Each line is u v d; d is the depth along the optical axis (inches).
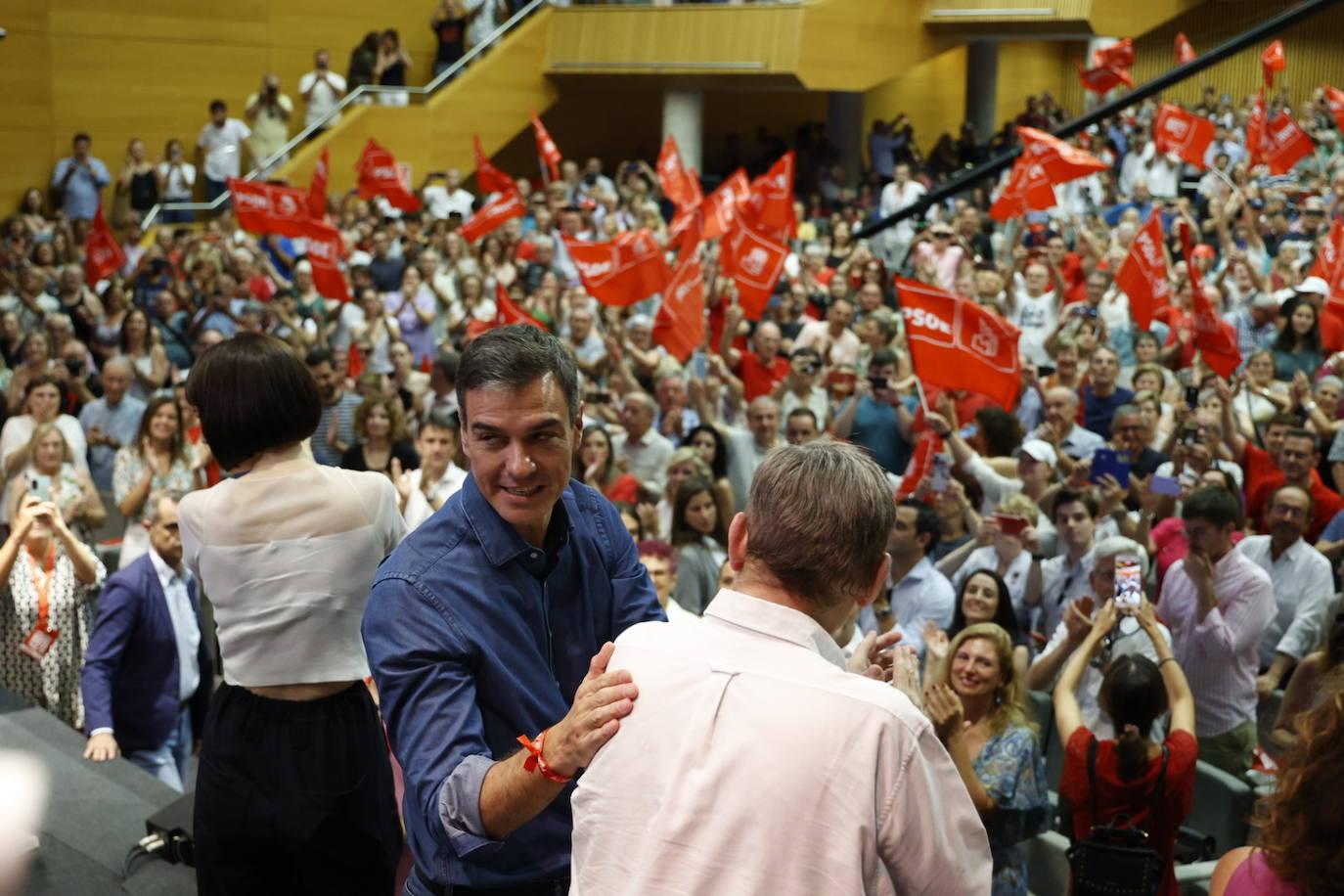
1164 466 290.4
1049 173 479.8
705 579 244.8
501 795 75.8
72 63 780.6
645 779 73.0
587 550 92.0
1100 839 160.1
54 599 211.9
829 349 428.8
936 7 817.5
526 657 87.0
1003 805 164.7
